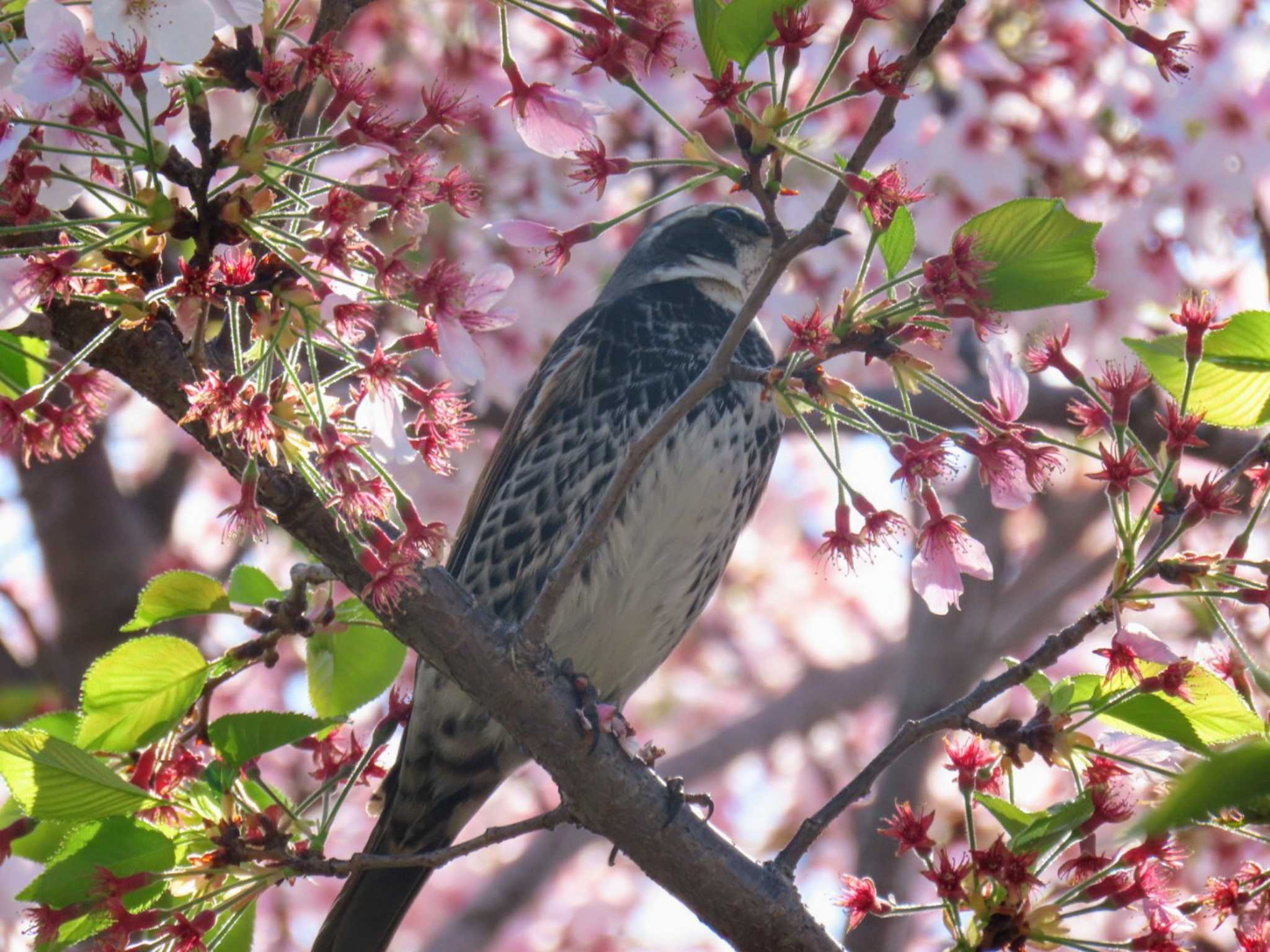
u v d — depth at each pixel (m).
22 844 7.91
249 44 6.81
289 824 7.97
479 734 10.56
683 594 11.27
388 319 12.53
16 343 7.34
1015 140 14.44
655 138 15.39
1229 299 15.34
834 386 7.02
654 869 8.02
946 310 6.89
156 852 7.21
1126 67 14.67
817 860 22.80
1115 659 7.21
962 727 7.39
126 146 6.57
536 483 11.28
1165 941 7.12
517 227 7.16
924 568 7.54
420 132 6.80
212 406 6.60
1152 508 7.33
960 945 7.23
